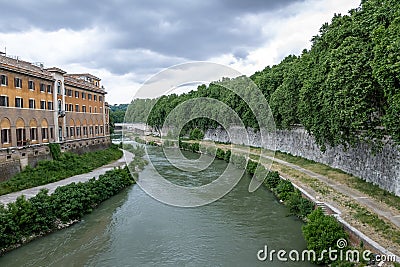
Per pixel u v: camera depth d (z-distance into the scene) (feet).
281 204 90.63
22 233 67.77
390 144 81.56
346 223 61.72
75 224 78.07
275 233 70.18
